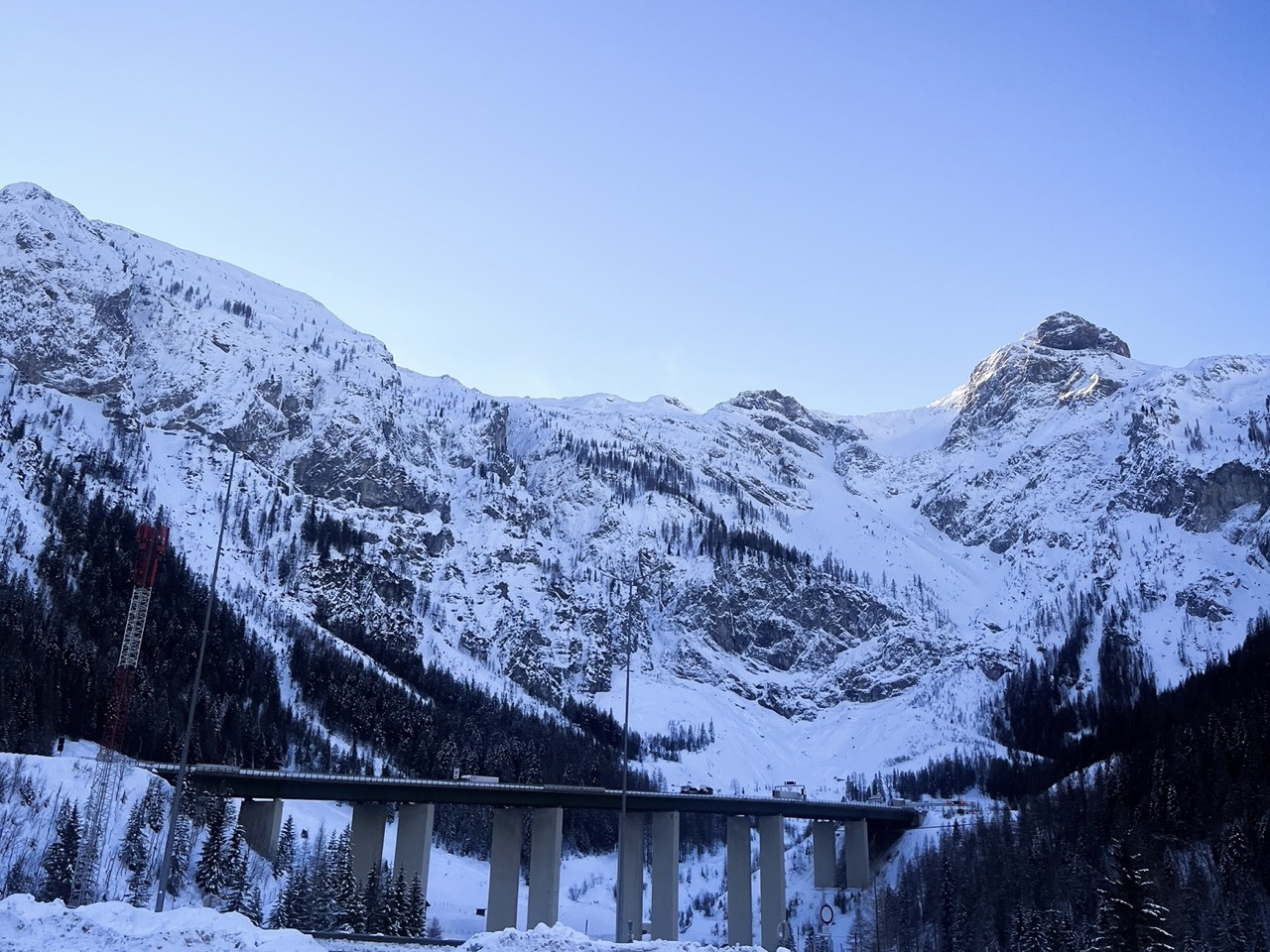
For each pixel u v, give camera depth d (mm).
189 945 51250
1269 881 159750
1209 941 146625
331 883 140875
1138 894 111938
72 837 117375
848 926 199625
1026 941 145500
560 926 62594
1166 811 184750
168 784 154750
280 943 53500
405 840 176375
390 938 78625
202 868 134625
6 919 53250
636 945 60844
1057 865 174375
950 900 175125
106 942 51031
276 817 172125
